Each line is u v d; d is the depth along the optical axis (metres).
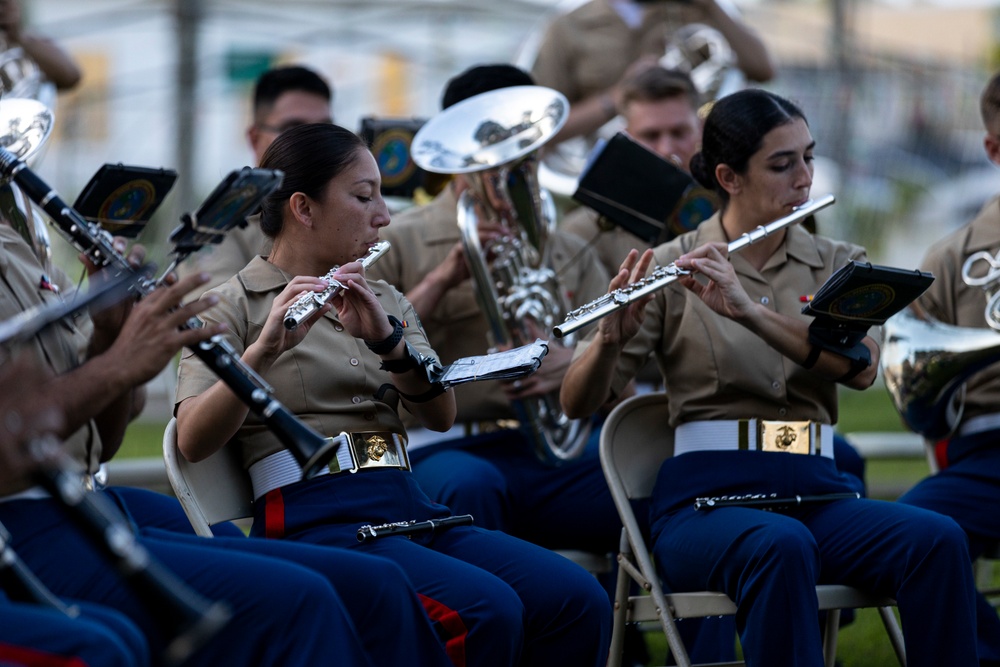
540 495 15.71
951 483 15.59
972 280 16.28
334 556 10.67
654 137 19.02
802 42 53.03
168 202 36.59
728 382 13.74
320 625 9.84
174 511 13.16
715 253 13.05
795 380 13.82
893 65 47.81
